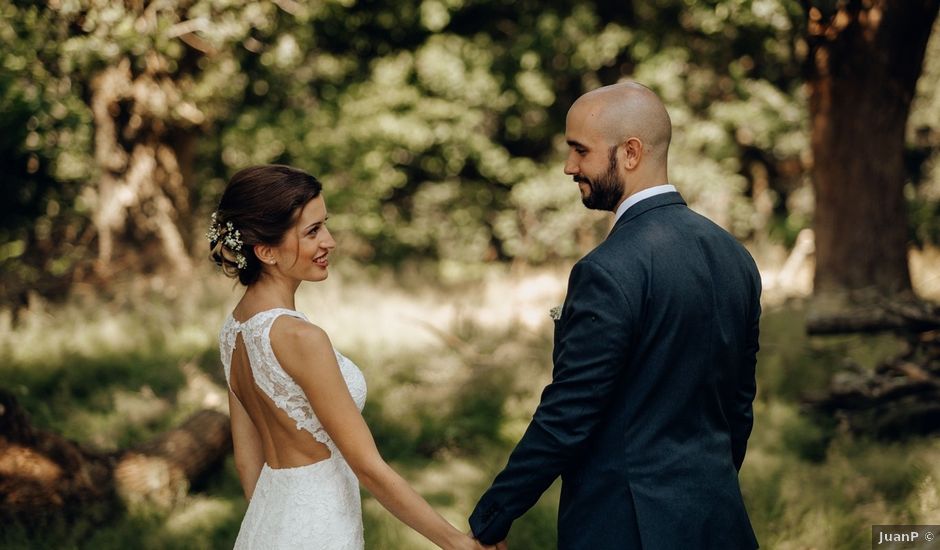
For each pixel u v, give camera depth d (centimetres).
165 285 931
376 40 1462
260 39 1048
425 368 641
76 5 785
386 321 799
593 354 204
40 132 743
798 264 1076
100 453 412
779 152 1470
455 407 560
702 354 211
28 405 539
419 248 1552
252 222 218
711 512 209
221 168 1379
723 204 1412
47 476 370
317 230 223
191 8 904
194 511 395
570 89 1521
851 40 728
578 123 221
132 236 1003
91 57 826
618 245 211
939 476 395
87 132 991
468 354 679
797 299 777
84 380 605
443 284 1264
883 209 746
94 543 355
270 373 218
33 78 785
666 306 206
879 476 412
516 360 640
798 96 1436
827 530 358
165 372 621
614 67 1486
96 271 973
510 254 1540
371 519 377
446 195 1532
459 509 403
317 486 225
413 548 356
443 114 1416
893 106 736
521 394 588
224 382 620
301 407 221
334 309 862
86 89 968
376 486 219
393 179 1470
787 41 1150
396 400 562
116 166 997
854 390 500
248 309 226
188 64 986
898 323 532
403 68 1412
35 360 621
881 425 479
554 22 1379
